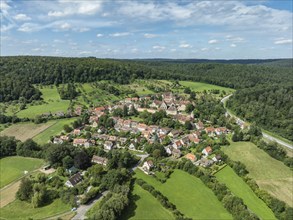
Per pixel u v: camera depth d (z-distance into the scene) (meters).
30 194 106.19
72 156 131.12
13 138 153.25
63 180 118.31
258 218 90.50
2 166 134.12
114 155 129.38
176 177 119.44
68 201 102.44
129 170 125.88
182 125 187.25
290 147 173.12
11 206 102.31
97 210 92.12
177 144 152.12
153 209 96.50
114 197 95.56
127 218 91.69
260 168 131.00
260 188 113.44
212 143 153.88
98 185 112.12
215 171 123.81
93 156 135.62
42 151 143.12
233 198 98.19
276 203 97.88
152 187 107.75
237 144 158.75
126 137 166.88
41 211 98.69
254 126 180.88
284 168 132.88
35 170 129.25
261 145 153.25
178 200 102.94
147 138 164.62
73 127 187.12
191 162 127.06
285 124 199.12
